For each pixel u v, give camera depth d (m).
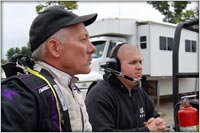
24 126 0.87
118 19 8.91
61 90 1.03
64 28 1.09
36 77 1.00
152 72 9.48
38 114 0.92
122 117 1.76
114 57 1.88
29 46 1.15
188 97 1.70
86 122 1.17
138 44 9.53
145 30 9.40
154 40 9.56
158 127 1.50
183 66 10.65
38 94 0.94
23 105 0.89
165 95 10.46
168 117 6.87
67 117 1.00
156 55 9.68
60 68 1.11
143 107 1.96
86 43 1.15
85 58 1.13
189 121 1.56
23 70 1.09
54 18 1.09
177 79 1.87
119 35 9.30
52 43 1.08
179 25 1.98
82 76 5.78
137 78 1.86
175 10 13.98
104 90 1.76
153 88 10.05
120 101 1.79
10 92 0.91
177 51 1.90
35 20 1.11
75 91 1.20
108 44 8.39
